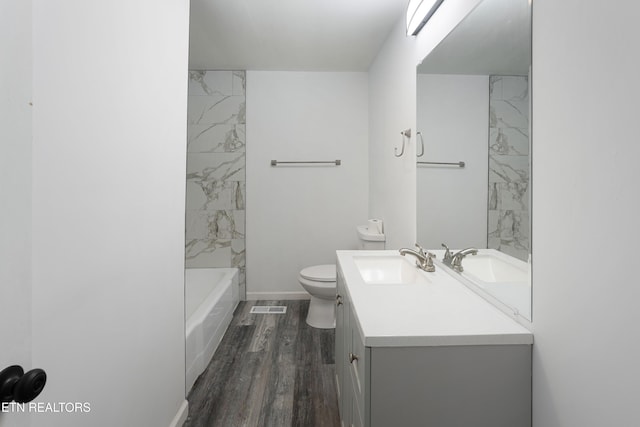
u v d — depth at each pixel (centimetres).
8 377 58
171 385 158
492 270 115
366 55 301
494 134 114
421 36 186
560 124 81
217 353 243
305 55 301
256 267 351
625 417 64
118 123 114
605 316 68
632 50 61
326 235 351
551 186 85
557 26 82
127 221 120
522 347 92
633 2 61
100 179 104
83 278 96
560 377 81
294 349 248
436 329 94
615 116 65
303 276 284
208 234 346
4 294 58
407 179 210
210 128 341
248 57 306
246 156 344
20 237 61
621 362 64
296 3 212
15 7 60
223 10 221
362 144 346
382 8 217
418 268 167
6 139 58
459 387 91
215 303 248
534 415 91
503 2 109
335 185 348
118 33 113
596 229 70
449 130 150
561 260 81
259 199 347
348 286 134
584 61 73
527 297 95
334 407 182
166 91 151
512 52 103
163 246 149
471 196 132
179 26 165
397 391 90
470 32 132
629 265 62
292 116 343
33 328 79
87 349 98
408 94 208
